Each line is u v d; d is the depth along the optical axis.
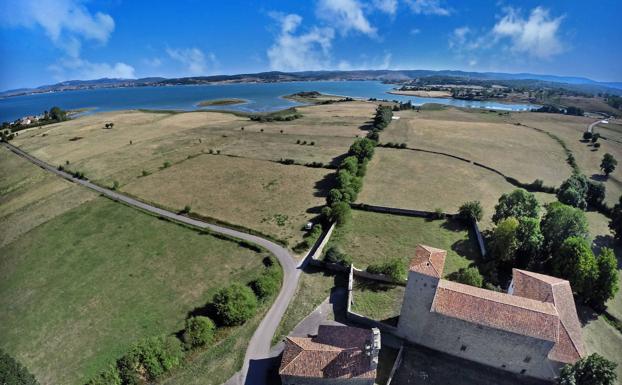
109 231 78.12
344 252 66.25
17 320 54.12
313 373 38.06
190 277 61.28
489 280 56.09
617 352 44.25
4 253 73.00
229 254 67.44
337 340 41.50
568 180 81.88
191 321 47.62
